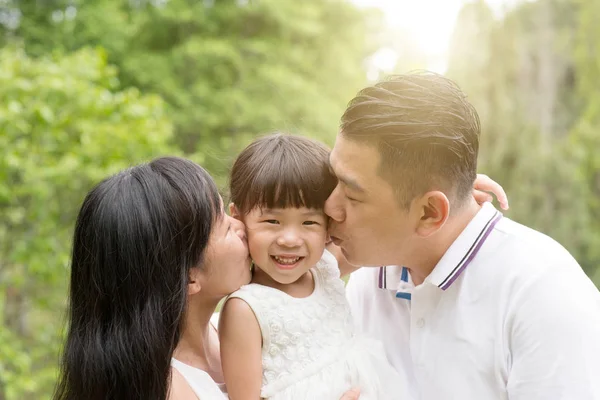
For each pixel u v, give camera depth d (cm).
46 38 971
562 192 526
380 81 145
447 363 148
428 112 139
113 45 1016
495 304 143
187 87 1030
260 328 141
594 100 550
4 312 423
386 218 144
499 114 535
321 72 1133
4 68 412
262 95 1024
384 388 148
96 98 428
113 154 425
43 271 401
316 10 1112
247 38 1101
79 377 126
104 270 126
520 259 143
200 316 143
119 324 125
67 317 139
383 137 138
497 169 537
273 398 139
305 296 151
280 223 143
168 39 1080
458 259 147
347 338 152
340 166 143
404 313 163
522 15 555
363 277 176
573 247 523
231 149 958
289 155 145
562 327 134
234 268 140
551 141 542
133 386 122
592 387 130
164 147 462
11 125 387
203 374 137
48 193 402
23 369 375
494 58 541
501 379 143
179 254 127
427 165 140
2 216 405
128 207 126
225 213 147
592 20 550
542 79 545
